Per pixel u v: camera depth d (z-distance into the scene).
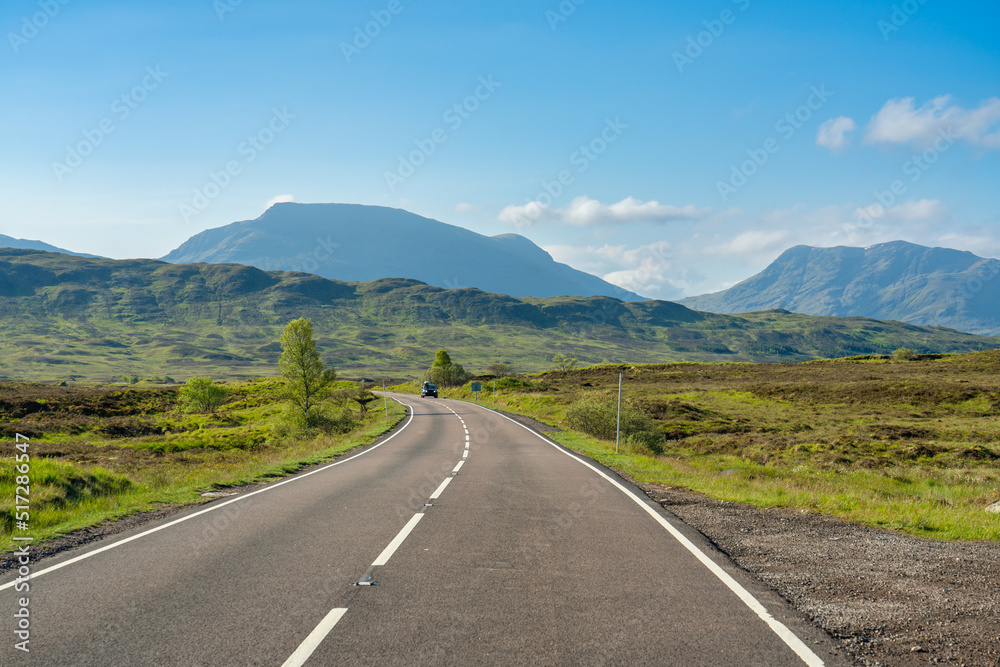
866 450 27.39
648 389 67.50
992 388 51.84
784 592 5.15
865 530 7.67
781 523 8.12
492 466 15.16
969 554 6.41
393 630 4.34
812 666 3.72
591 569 5.88
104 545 7.11
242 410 64.25
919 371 73.69
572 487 11.53
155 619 4.61
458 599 5.01
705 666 3.72
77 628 4.44
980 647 3.98
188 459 27.98
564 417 40.75
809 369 83.88
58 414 54.00
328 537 7.39
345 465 16.14
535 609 4.76
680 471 14.23
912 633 4.22
